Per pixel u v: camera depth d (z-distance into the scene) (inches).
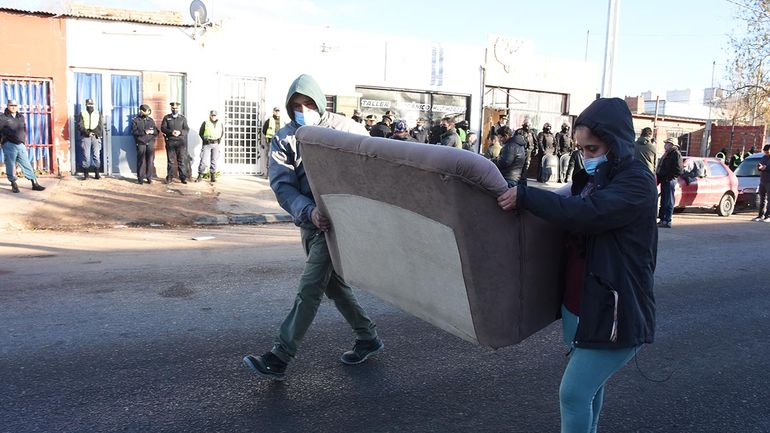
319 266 155.6
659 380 176.9
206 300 236.1
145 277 270.2
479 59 786.2
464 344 199.0
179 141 571.2
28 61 553.6
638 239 103.0
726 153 1039.6
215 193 544.1
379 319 221.0
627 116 105.8
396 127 380.5
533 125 869.8
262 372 158.9
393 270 124.7
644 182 101.8
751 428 148.8
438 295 115.6
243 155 651.5
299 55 663.1
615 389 169.8
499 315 110.3
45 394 151.4
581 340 104.4
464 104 792.9
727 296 273.0
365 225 125.7
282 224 454.3
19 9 540.7
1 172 546.0
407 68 734.5
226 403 150.6
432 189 102.4
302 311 157.9
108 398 150.6
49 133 570.9
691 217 571.8
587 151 109.3
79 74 575.5
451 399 158.6
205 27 608.1
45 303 226.8
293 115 155.3
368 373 173.2
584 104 901.2
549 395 163.0
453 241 104.6
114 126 591.2
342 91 694.5
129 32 584.1
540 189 102.7
